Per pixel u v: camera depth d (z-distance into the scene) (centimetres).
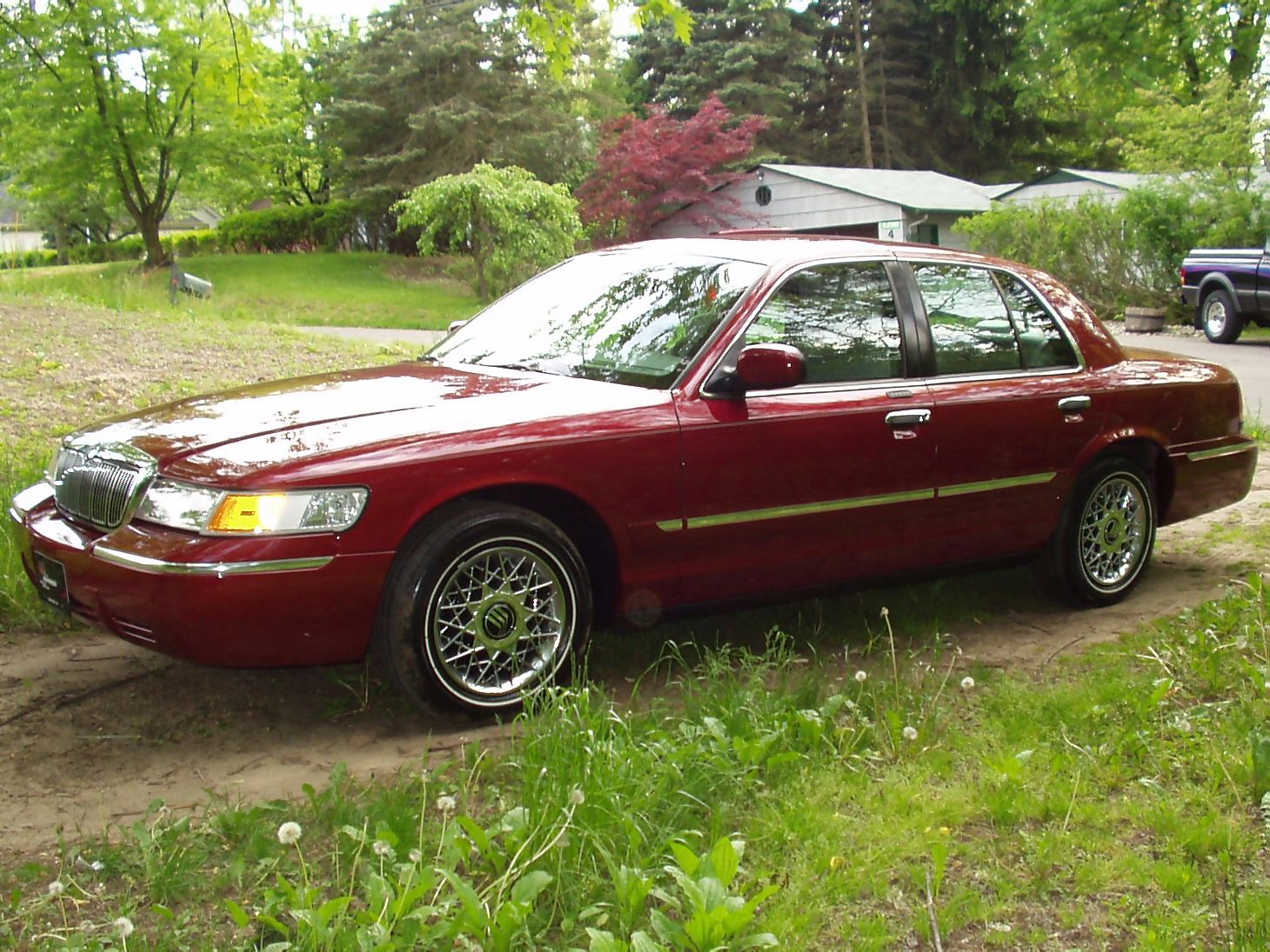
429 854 305
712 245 510
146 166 3575
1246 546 664
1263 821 334
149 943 272
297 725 411
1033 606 560
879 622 528
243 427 402
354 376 475
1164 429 566
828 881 298
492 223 2855
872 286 493
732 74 4841
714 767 344
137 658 476
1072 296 563
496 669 408
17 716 416
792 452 451
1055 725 399
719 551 443
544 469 403
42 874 302
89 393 970
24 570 484
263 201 7081
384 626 386
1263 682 419
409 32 3862
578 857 292
